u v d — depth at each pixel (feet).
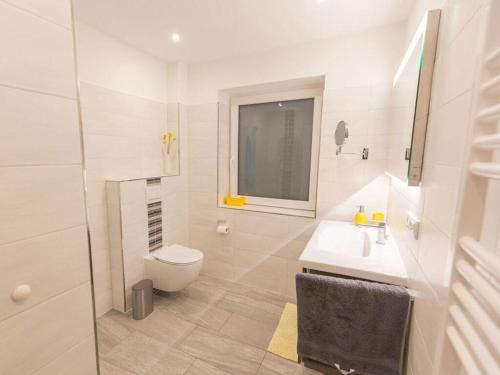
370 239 5.20
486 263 1.22
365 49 5.85
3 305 2.15
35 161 2.29
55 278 2.53
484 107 1.46
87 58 5.72
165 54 7.29
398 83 4.83
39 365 2.46
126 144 6.81
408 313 3.22
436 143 2.65
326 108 6.34
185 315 6.44
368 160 6.07
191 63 7.95
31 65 2.19
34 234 2.33
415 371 3.02
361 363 3.51
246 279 7.97
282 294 7.48
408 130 3.57
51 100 2.37
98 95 6.00
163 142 7.99
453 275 1.70
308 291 3.57
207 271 8.61
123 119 6.68
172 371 4.77
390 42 5.63
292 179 7.80
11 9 2.03
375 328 3.36
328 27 5.73
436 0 3.19
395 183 5.23
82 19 5.46
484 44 1.43
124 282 6.39
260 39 6.31
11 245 2.17
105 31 5.98
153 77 7.50
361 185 6.21
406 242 3.85
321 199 6.67
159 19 5.47
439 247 2.35
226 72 7.53
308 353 3.77
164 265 6.53
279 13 5.22
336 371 3.97
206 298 7.22
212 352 5.24
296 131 7.61
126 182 6.27
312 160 7.36
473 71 1.84
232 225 8.01
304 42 6.44
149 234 7.11
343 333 3.52
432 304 2.46
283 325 6.03
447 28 2.57
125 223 6.32
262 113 8.04
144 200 6.86
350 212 6.41
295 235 7.14
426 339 2.62
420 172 3.13
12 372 2.25
